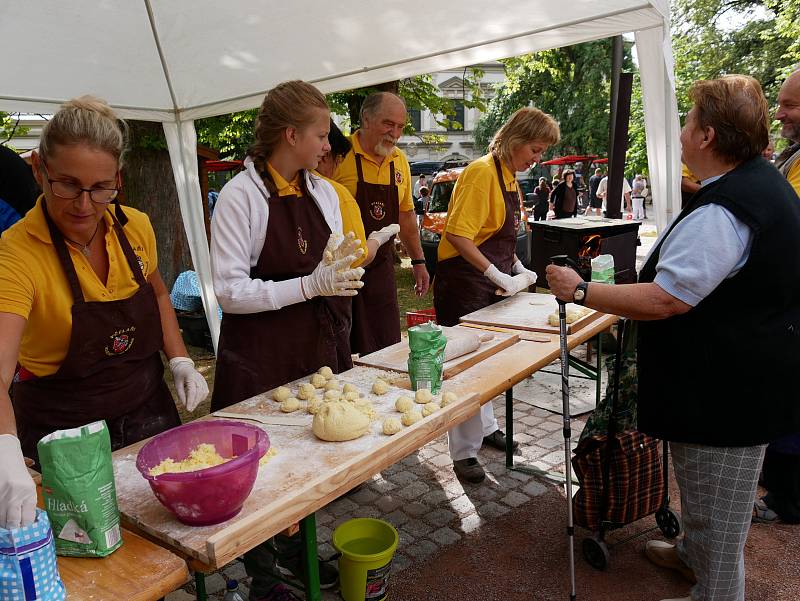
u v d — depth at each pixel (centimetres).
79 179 152
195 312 645
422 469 368
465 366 252
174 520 141
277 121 220
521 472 362
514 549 288
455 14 351
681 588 259
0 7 292
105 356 187
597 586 261
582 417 438
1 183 273
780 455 293
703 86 193
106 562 126
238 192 223
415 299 868
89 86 392
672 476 354
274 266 232
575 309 337
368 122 350
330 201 252
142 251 201
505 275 351
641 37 333
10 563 104
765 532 297
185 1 332
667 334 202
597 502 268
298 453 171
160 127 741
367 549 249
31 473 167
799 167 312
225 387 239
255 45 390
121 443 194
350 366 272
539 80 2841
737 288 187
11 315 158
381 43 394
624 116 579
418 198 2047
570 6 333
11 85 363
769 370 190
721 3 2020
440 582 265
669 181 347
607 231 471
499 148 346
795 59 1678
